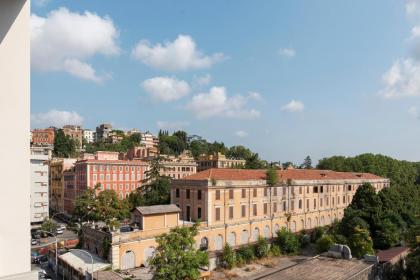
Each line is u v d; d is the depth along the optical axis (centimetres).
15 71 470
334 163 12600
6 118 459
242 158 16312
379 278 3478
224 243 5466
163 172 10888
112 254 4206
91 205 6731
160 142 19762
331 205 7925
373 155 13425
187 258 3366
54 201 10444
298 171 7812
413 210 6222
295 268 3259
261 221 6128
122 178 9175
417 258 3512
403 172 13338
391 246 5109
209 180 5375
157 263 3384
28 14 490
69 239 6631
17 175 466
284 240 5816
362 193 5884
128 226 4962
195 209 5569
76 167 9112
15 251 461
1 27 459
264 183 6244
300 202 7050
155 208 4809
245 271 4788
